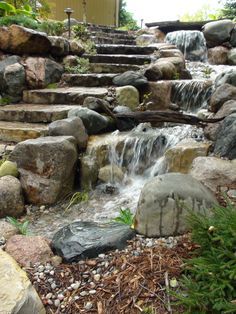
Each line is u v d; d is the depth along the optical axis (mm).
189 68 6125
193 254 1693
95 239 1908
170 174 2146
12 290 1372
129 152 3404
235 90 3629
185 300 1350
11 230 2209
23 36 4586
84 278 1690
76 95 4227
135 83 4359
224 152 2795
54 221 2695
